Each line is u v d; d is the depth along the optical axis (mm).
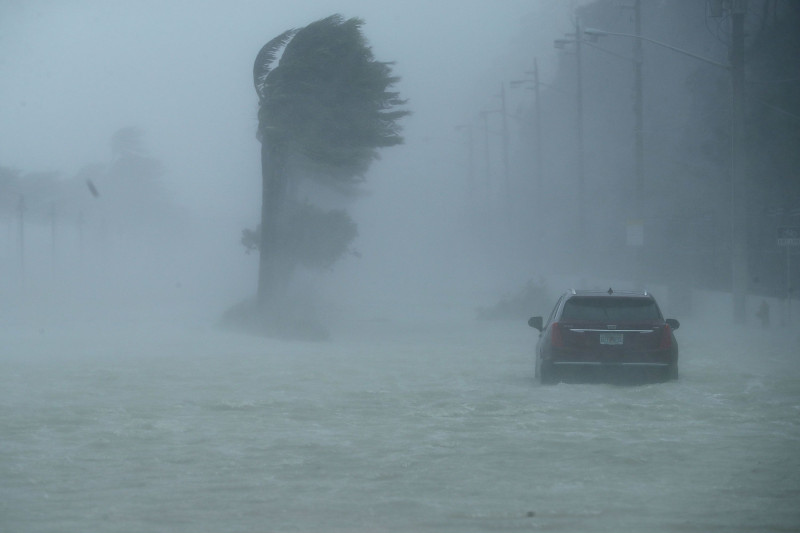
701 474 29734
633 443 34562
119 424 39281
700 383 50719
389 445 34531
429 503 26438
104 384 53062
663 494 27281
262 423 39531
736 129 98188
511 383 52969
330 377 56750
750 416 40344
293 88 103188
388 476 29719
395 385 52406
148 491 27953
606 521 24484
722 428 37562
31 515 25266
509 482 28828
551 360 49281
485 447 34031
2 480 29312
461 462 31625
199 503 26531
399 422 39625
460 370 61125
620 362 48812
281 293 111812
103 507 26109
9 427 38500
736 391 47562
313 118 103375
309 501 26719
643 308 49906
